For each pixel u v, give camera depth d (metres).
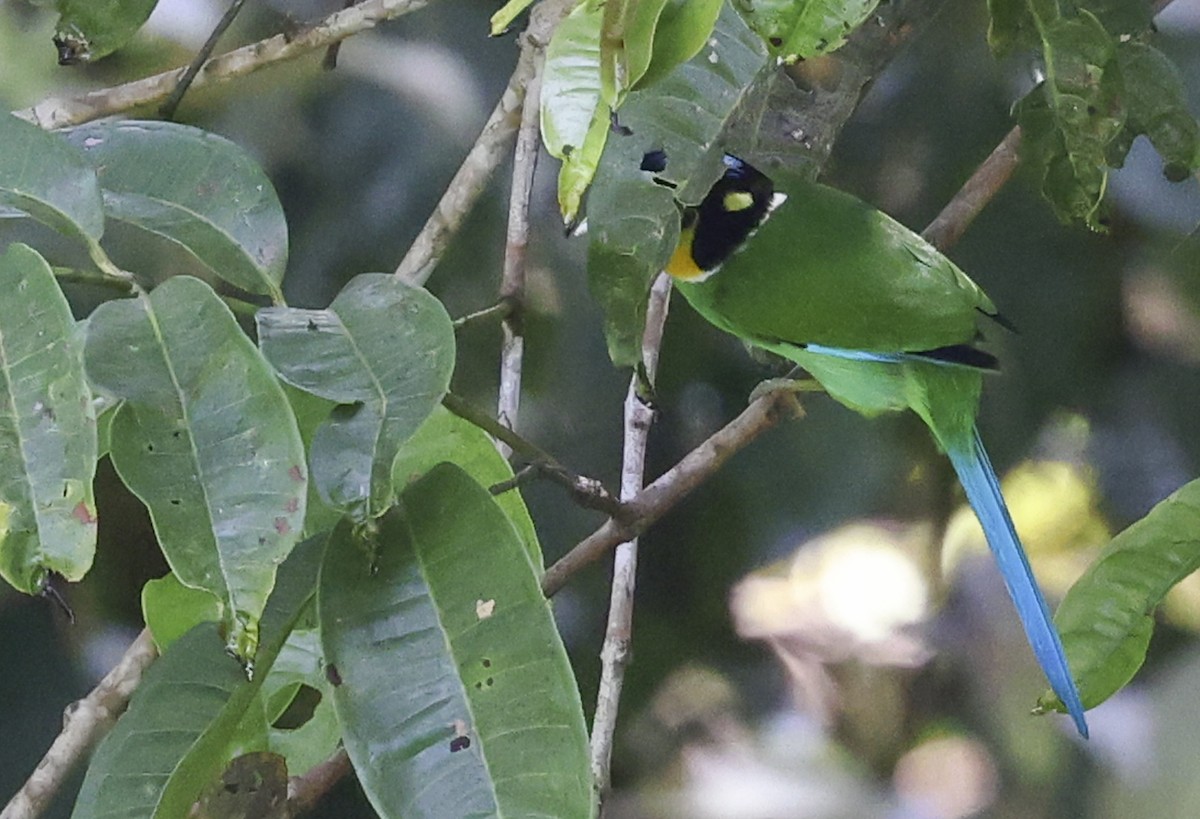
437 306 2.72
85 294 5.81
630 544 4.12
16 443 2.41
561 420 6.28
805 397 6.47
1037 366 6.30
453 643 2.74
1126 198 5.85
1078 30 3.63
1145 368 6.30
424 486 2.87
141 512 6.18
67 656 6.02
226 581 2.41
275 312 2.75
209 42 3.94
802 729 7.77
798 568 8.20
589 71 2.91
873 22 3.99
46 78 6.24
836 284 5.12
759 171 5.22
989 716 7.64
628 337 3.52
